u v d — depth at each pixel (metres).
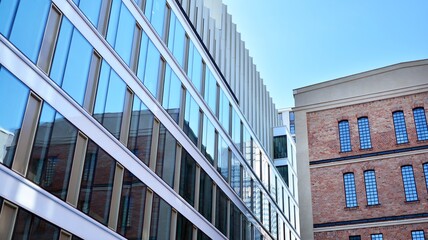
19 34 16.62
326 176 35.28
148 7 26.77
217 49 39.19
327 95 37.66
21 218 15.78
